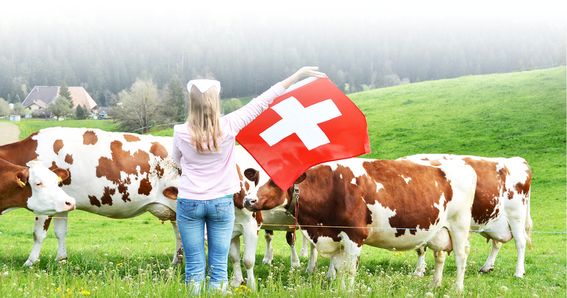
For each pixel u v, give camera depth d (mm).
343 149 7203
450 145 39844
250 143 7102
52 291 5879
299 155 7113
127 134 11195
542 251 16562
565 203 26328
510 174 12508
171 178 10859
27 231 19031
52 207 8516
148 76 151625
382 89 64500
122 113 76000
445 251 9414
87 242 16844
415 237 9062
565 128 40375
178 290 5664
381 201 8789
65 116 111062
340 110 7266
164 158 11031
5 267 8695
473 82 58750
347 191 8688
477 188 11523
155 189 11000
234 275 9750
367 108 54250
